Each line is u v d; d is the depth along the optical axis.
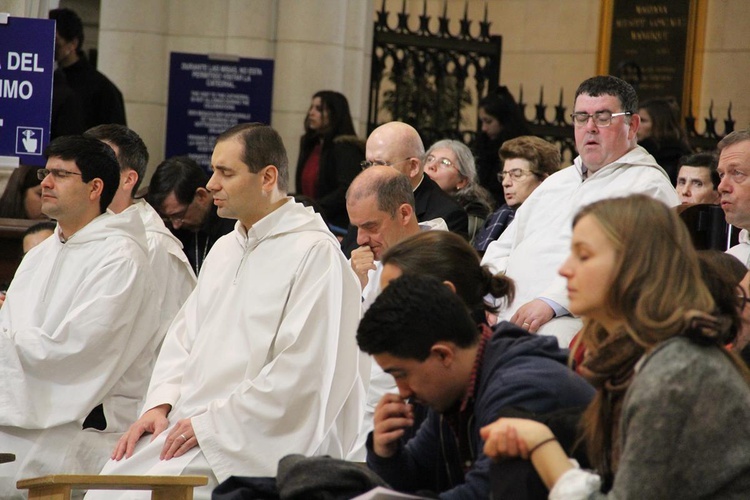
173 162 20.12
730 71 38.91
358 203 14.84
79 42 25.95
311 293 14.65
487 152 26.17
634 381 7.33
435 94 32.72
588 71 40.94
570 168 16.62
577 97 16.31
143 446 14.51
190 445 13.99
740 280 10.09
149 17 31.03
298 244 14.95
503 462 7.94
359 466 9.57
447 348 8.75
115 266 16.33
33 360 15.82
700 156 19.67
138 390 16.88
